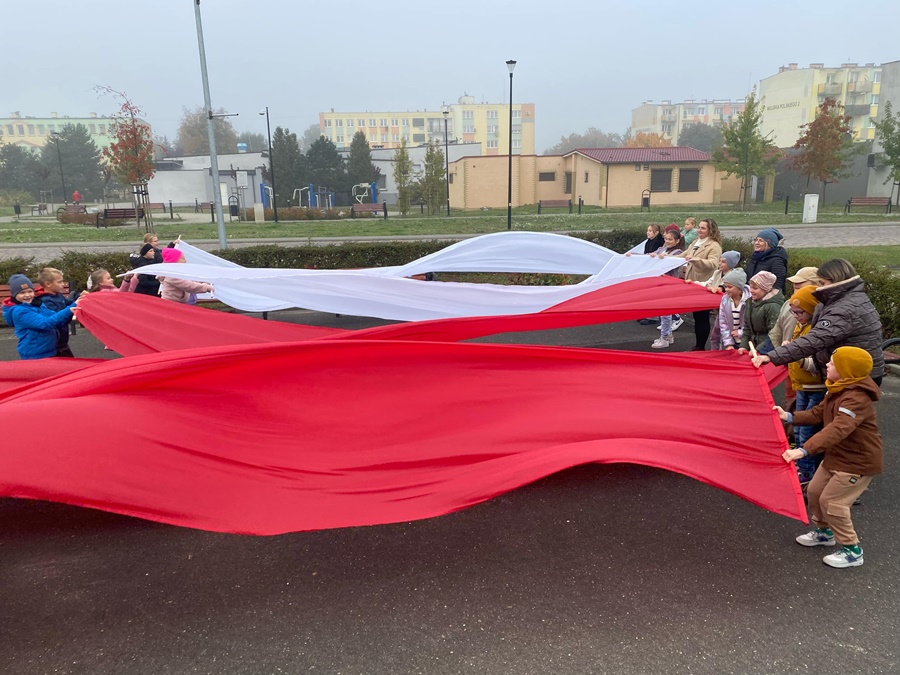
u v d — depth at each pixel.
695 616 3.50
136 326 6.45
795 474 3.86
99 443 3.53
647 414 4.32
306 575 3.91
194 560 4.09
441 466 3.96
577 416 4.28
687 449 3.85
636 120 140.75
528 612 3.54
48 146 70.88
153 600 3.68
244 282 7.28
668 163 40.38
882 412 6.56
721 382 4.70
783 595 3.69
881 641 3.32
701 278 8.09
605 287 6.85
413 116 119.75
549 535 4.34
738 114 35.00
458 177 45.50
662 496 4.89
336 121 119.62
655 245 10.20
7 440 3.41
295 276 7.30
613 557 4.07
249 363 4.30
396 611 3.56
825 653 3.23
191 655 3.24
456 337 5.80
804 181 41.19
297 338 6.71
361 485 3.76
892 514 4.61
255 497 3.58
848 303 4.25
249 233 25.73
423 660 3.19
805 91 72.56
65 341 7.00
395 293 7.42
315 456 3.95
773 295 5.95
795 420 4.22
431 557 4.09
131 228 28.98
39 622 3.49
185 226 29.83
